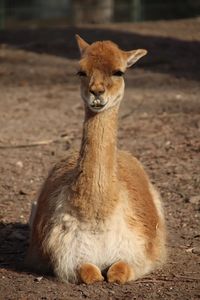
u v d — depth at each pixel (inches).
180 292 711.1
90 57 705.6
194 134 1301.7
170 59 1918.1
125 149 1230.3
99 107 688.4
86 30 2287.2
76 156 781.3
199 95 1585.9
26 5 3319.4
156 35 2169.0
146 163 1157.1
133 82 1722.4
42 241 733.3
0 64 1953.7
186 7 2834.6
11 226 922.1
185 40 2112.5
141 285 724.0
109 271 717.9
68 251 713.0
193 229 899.4
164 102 1531.7
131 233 722.8
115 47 725.3
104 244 713.0
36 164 1171.9
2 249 850.8
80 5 2925.7
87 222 705.6
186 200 995.9
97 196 696.4
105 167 695.7
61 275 723.4
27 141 1294.3
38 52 2070.6
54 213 724.0
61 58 2001.7
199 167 1131.3
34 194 1035.9
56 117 1454.2
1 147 1259.8
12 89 1701.5
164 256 788.6
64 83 1753.2
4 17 2881.4
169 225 913.5
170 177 1091.3
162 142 1264.8
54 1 3494.1
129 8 2920.8
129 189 744.3
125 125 1371.8
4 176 1115.3
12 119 1443.2
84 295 697.0
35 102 1576.0
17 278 746.8
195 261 799.7
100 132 694.5
